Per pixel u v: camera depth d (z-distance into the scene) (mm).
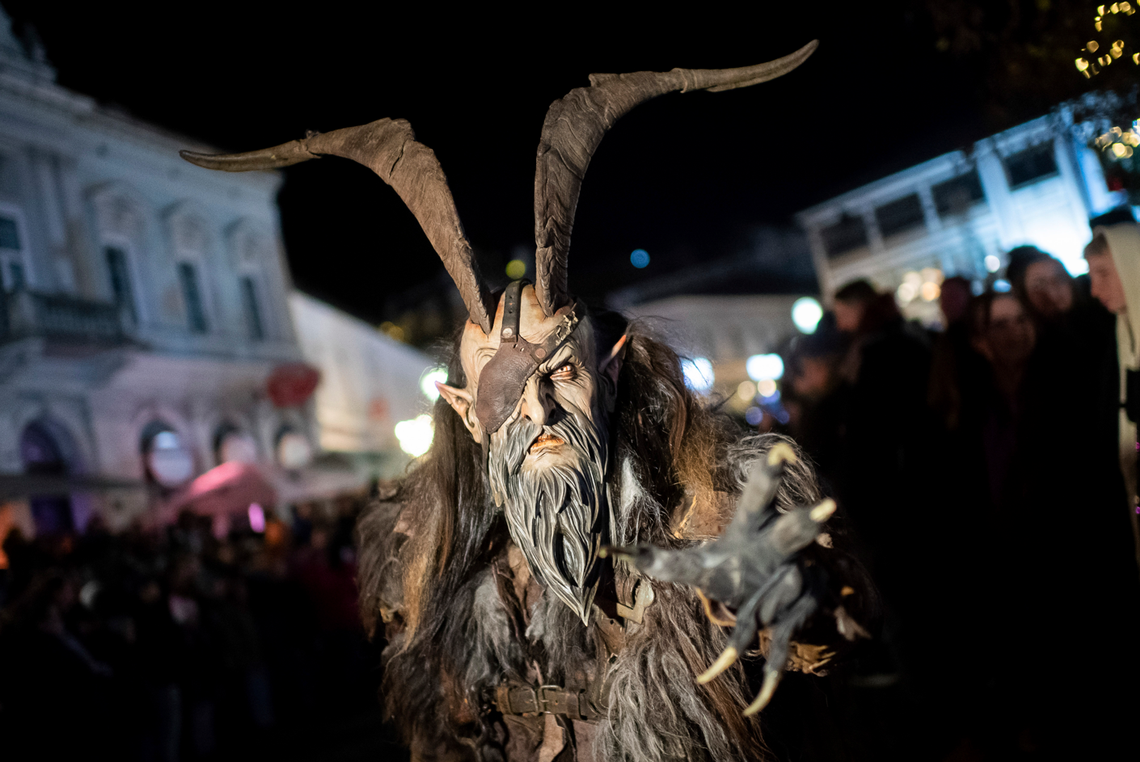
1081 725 3133
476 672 1741
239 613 7422
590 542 1504
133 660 5992
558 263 1528
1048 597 3188
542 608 1700
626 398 1712
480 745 1737
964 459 3492
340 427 24781
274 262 21984
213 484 14617
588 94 1631
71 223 16516
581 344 1534
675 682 1549
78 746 5121
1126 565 3049
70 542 8422
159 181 19000
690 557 1182
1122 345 2803
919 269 27812
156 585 6598
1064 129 3322
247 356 20641
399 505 1985
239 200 21219
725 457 1699
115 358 16453
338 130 1787
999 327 3271
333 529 9289
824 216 30625
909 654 3510
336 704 8320
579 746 1666
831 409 4332
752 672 1580
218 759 6820
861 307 4008
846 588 1307
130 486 15156
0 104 15422
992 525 3393
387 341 27562
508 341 1522
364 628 2127
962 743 3365
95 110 17062
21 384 15078
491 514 1792
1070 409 3160
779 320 36000
